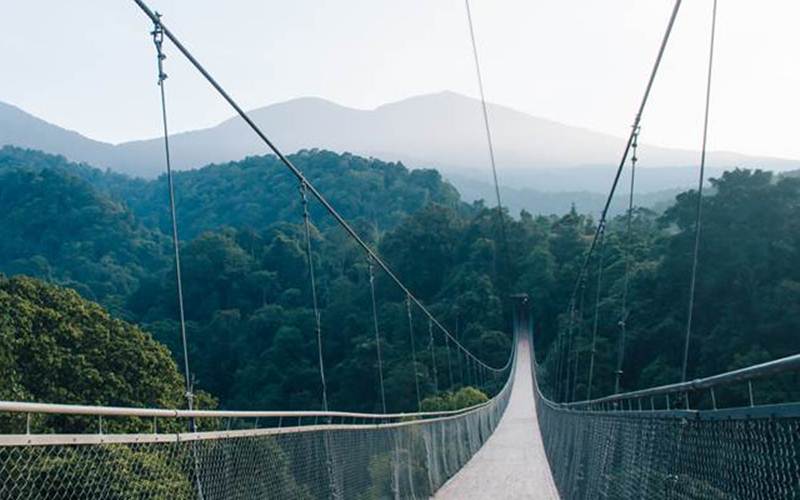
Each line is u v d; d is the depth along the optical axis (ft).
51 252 259.60
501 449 90.74
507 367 230.07
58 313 73.67
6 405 12.13
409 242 296.92
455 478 64.44
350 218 388.78
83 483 14.37
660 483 19.58
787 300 68.03
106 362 74.59
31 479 13.17
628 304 105.91
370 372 163.02
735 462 13.11
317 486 27.73
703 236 84.79
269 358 174.50
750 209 81.82
